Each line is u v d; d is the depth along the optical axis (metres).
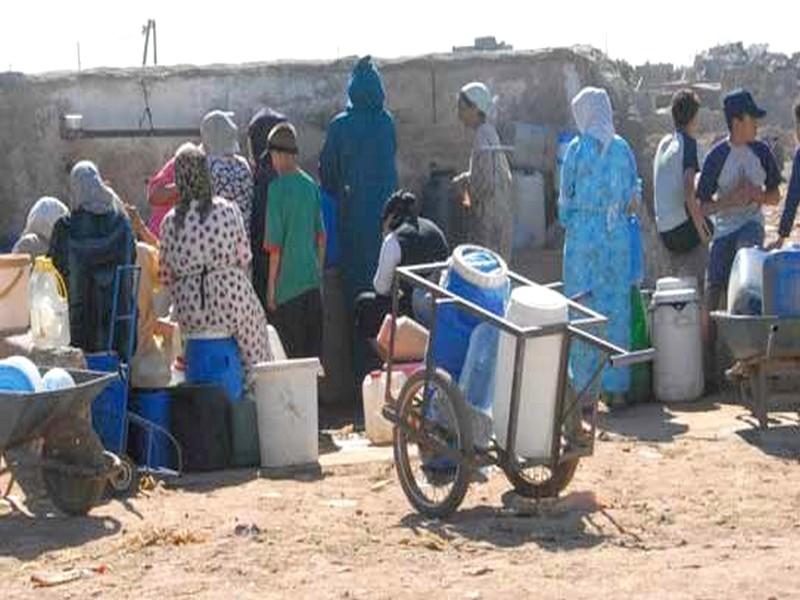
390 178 13.84
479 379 8.95
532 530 8.52
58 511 9.24
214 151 12.90
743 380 11.49
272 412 10.57
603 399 12.38
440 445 8.87
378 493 9.68
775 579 7.37
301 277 12.62
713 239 12.70
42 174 14.54
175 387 10.68
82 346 10.53
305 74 15.02
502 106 15.09
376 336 13.05
